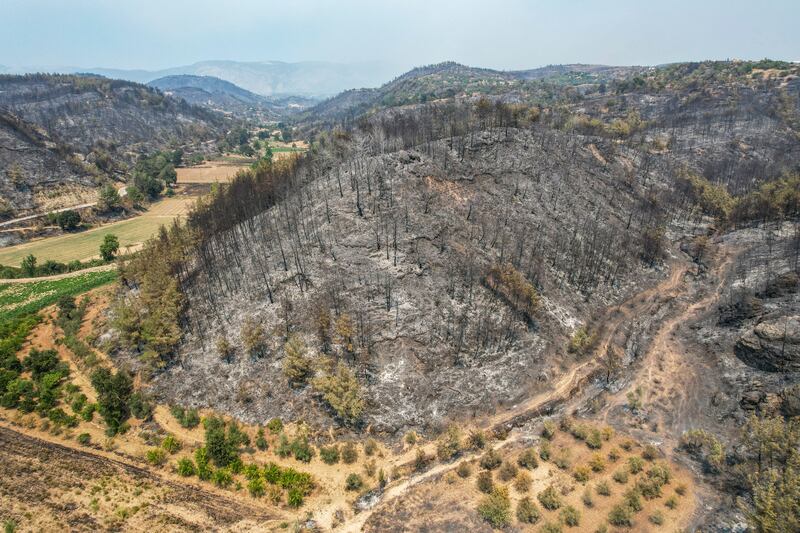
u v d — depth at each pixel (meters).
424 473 61.06
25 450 65.31
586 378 78.56
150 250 106.75
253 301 86.56
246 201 117.25
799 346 69.88
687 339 88.00
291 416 69.62
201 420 70.50
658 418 69.69
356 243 91.31
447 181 110.94
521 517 52.75
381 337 77.56
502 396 74.12
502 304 87.88
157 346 79.75
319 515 55.38
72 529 52.81
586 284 101.00
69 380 80.81
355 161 116.44
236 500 57.53
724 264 112.69
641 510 53.88
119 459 64.12
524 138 135.88
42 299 117.75
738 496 54.84
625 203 131.88
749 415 66.38
